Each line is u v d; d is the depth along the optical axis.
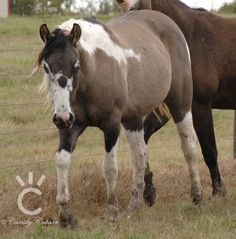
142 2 12.93
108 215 10.14
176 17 12.70
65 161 9.48
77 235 9.40
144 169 11.40
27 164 13.47
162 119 12.74
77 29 8.98
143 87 10.75
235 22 12.94
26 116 18.89
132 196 11.33
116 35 10.59
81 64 9.35
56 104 8.75
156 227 10.15
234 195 12.40
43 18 39.69
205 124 12.42
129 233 9.65
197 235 9.75
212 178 12.38
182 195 12.46
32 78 23.30
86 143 17.02
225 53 12.56
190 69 12.09
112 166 9.98
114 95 9.91
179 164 14.74
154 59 11.08
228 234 9.85
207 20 12.80
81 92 9.50
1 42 31.36
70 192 11.20
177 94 11.79
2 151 15.58
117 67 10.03
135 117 10.93
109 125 9.95
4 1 51.44
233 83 12.67
